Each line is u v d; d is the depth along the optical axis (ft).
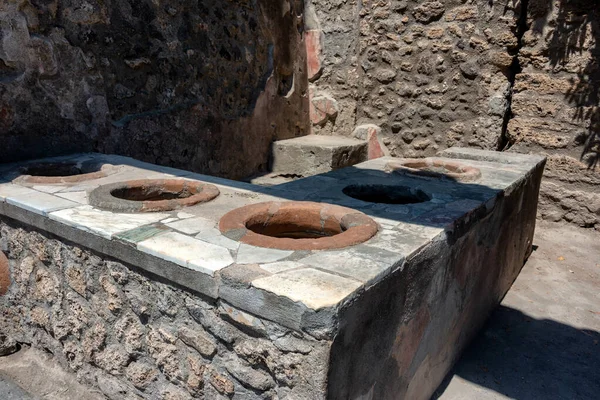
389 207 6.62
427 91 14.85
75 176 7.70
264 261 4.53
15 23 8.42
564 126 12.56
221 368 4.63
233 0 13.41
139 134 10.91
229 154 13.83
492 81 13.66
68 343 6.48
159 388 5.37
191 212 6.15
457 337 7.04
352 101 16.42
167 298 4.93
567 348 7.65
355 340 4.11
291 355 3.97
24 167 8.11
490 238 7.60
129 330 5.50
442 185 8.02
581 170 12.48
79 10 9.40
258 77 14.79
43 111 9.03
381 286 4.38
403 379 5.37
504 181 8.39
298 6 16.37
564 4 12.10
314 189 7.58
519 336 7.93
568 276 10.17
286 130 16.33
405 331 5.13
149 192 7.42
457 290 6.56
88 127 9.85
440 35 14.32
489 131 13.92
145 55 10.90
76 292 6.08
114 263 5.39
